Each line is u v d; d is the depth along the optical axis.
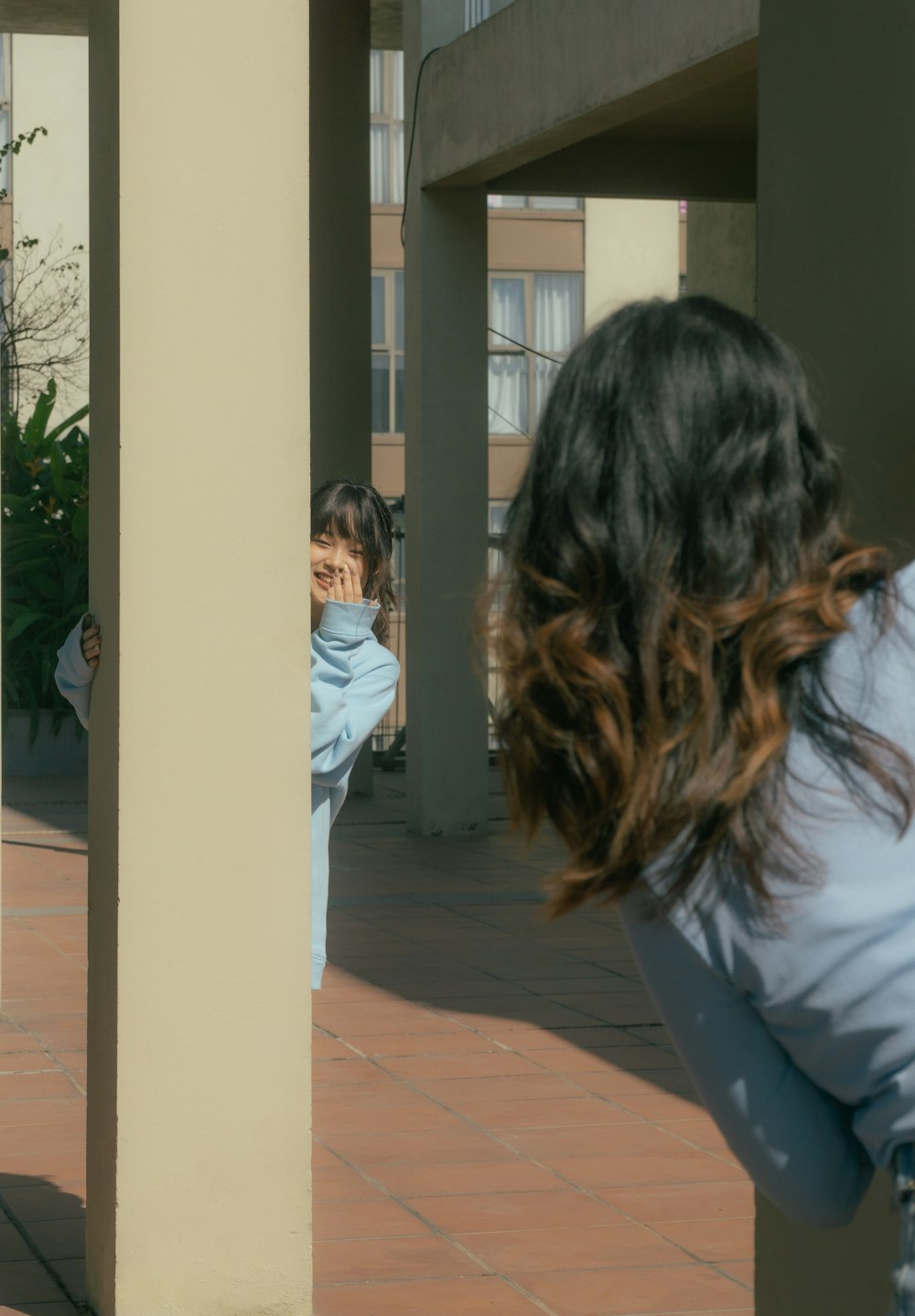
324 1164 5.17
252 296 3.73
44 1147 5.27
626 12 9.76
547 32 10.69
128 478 3.68
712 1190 4.97
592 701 1.36
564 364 1.47
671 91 9.71
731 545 1.36
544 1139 5.45
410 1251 4.44
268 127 3.72
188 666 3.72
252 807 3.76
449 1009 7.32
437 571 12.69
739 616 1.35
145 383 3.68
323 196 14.91
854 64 2.62
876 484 2.60
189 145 3.68
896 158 2.53
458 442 12.65
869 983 1.35
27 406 24.28
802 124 2.75
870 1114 1.40
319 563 4.31
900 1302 1.40
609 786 1.37
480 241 12.59
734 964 1.40
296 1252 3.83
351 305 15.02
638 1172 5.13
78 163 26.53
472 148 11.72
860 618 1.41
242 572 3.74
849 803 1.36
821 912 1.35
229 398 3.73
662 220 28.17
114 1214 3.73
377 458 27.80
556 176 12.33
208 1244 3.78
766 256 2.86
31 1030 6.82
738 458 1.38
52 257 26.05
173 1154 3.75
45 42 26.44
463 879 10.95
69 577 17.41
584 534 1.38
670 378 1.39
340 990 7.70
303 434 3.77
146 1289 3.74
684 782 1.34
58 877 11.06
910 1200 1.39
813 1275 2.61
